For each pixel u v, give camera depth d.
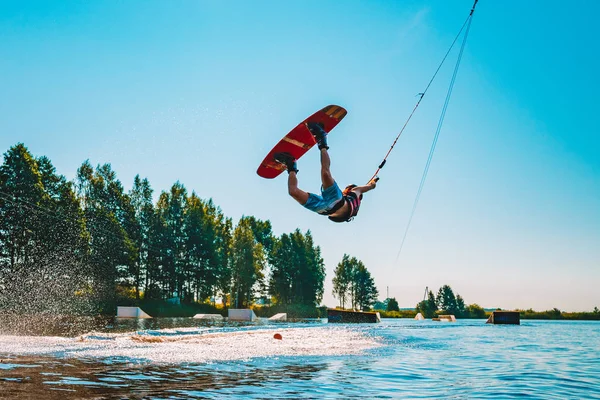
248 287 77.31
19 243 42.34
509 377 8.58
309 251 92.75
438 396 6.50
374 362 10.38
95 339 13.30
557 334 26.09
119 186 57.59
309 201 6.51
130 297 57.06
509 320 46.34
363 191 7.08
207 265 68.25
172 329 21.59
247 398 5.84
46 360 8.67
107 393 5.83
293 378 7.67
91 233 51.72
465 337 21.64
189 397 5.78
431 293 102.44
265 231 98.06
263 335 17.44
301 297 87.81
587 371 9.68
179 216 67.69
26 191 43.38
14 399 5.31
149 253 62.28
